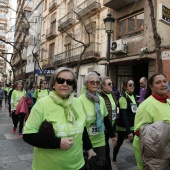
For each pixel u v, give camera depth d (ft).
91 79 10.98
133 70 44.50
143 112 8.53
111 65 44.86
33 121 6.52
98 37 51.03
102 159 8.40
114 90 30.53
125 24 43.42
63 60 65.92
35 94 28.32
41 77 86.69
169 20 20.59
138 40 39.47
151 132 7.39
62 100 6.86
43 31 92.58
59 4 77.10
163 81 8.80
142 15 39.32
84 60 54.65
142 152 7.72
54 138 6.30
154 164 7.27
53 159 6.47
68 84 6.92
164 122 7.60
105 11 48.96
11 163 15.06
